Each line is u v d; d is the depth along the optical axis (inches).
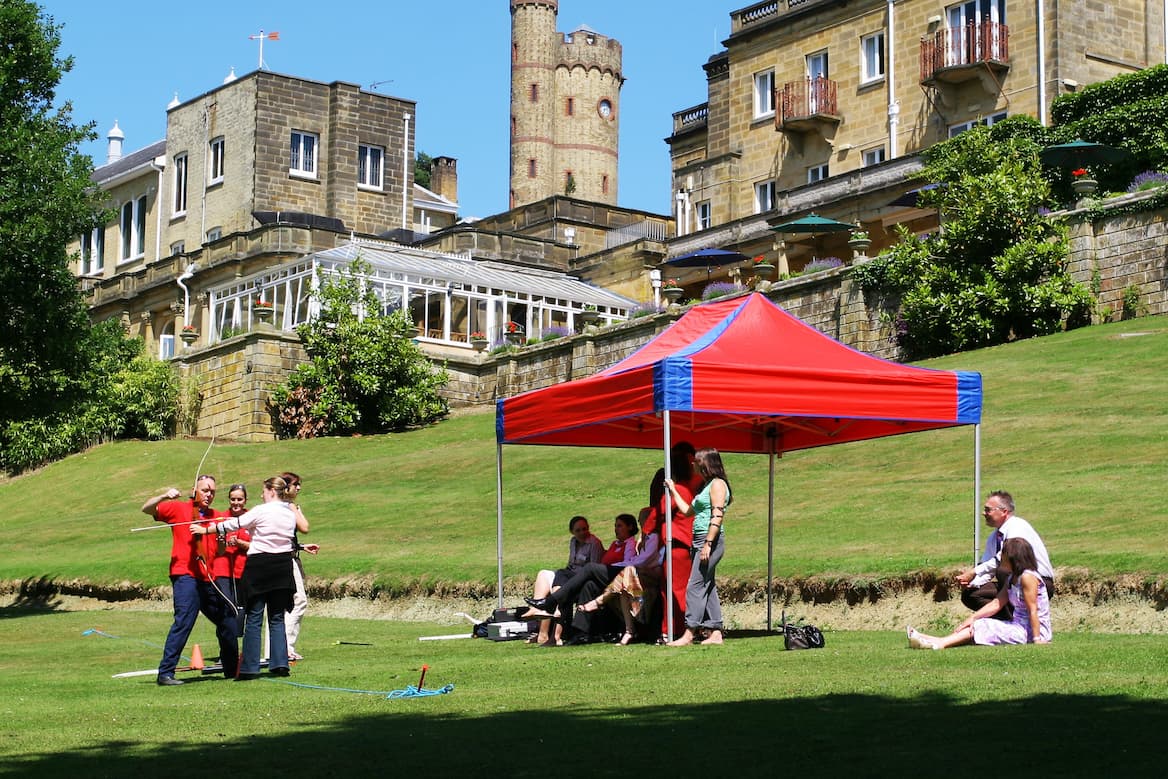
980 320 1268.5
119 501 1455.5
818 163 1959.9
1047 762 257.9
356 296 1765.5
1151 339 1105.4
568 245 2361.0
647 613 533.3
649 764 270.5
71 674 529.7
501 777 264.1
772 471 615.2
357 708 372.8
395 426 1747.0
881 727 299.1
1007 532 457.4
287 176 2367.1
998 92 1708.9
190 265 2313.0
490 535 936.9
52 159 960.9
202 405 1817.2
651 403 525.3
